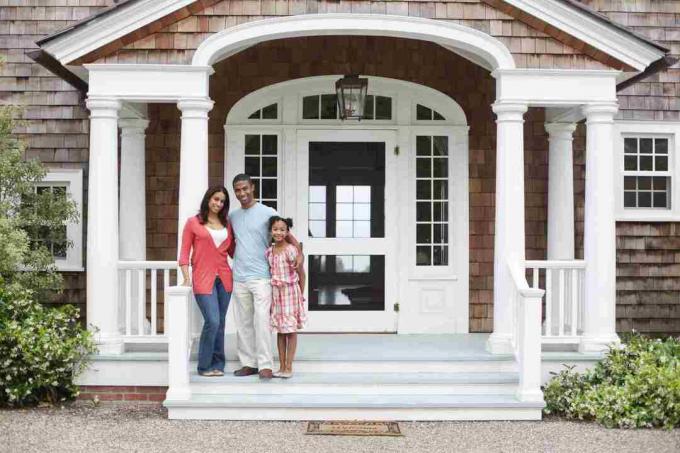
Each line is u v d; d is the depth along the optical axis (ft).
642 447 21.61
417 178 32.30
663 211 34.12
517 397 24.67
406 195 32.04
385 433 22.81
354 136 32.09
